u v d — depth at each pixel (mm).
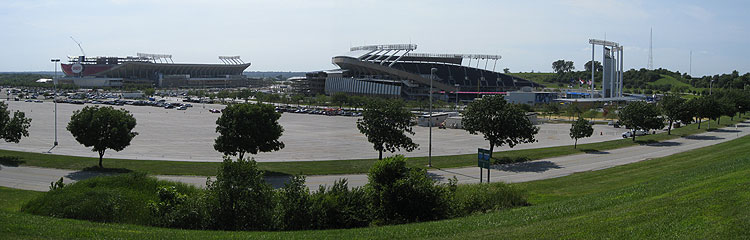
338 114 166125
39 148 76938
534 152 75375
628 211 26453
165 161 64438
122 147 61906
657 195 31312
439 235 25641
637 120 90625
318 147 83562
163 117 143000
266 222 28891
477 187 38219
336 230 27688
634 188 37438
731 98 144000
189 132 104375
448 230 26562
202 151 77000
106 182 33250
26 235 23281
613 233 22359
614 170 56938
